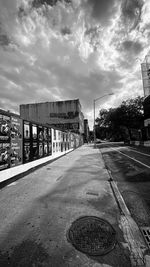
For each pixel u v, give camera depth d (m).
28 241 1.96
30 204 3.07
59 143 10.27
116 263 1.61
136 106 27.22
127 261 1.63
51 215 2.62
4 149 4.18
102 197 3.40
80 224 2.33
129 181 4.74
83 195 3.53
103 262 1.62
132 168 6.62
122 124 29.64
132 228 2.23
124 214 2.64
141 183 4.52
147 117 22.00
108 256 1.70
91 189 3.94
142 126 26.41
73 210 2.80
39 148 6.73
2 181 4.09
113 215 2.61
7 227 2.27
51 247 1.85
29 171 5.72
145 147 18.28
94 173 5.69
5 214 2.67
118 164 7.65
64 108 29.89
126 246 1.86
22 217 2.56
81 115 34.78
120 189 4.05
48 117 30.53
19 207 2.94
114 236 2.05
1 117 4.03
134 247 1.84
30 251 1.78
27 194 3.62
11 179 4.53
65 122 29.41
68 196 3.48
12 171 4.59
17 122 4.89
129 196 3.56
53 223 2.37
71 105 29.56
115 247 1.84
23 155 5.29
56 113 30.12
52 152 8.60
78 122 28.75
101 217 2.54
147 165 7.20
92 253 1.75
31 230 2.19
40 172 5.91
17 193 3.69
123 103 28.95
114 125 31.47
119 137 53.50
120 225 2.30
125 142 31.41
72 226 2.28
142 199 3.38
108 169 6.53
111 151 14.55
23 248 1.84
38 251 1.78
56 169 6.47
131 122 27.84
